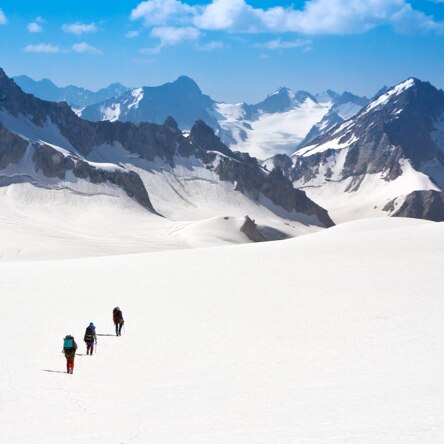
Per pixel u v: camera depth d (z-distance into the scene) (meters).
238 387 31.30
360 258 76.81
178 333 46.00
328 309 52.69
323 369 34.47
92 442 23.00
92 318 51.94
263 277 68.69
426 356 36.62
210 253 89.56
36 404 28.69
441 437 22.33
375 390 29.52
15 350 40.97
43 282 70.81
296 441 22.38
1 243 163.38
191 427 24.69
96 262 88.31
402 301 54.62
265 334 44.75
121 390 31.28
